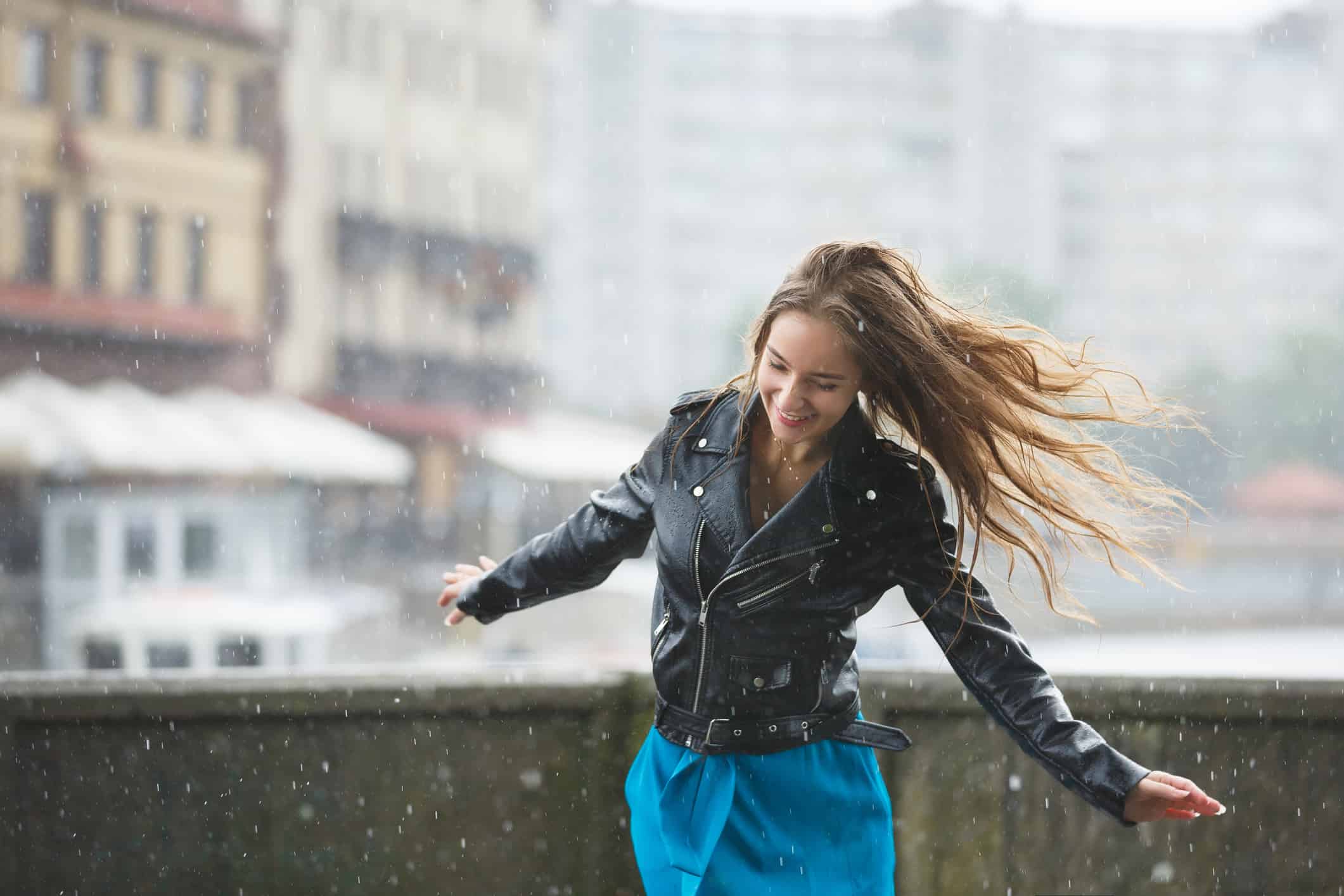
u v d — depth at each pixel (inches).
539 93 1823.3
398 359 1611.7
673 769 109.3
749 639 105.3
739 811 107.6
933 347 100.1
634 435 1835.6
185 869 144.0
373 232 1581.0
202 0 1389.0
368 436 1437.0
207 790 144.6
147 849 143.3
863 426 104.7
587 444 1732.3
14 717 140.5
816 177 3821.4
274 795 145.8
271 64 1456.7
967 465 104.4
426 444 1604.3
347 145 1560.0
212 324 1405.0
